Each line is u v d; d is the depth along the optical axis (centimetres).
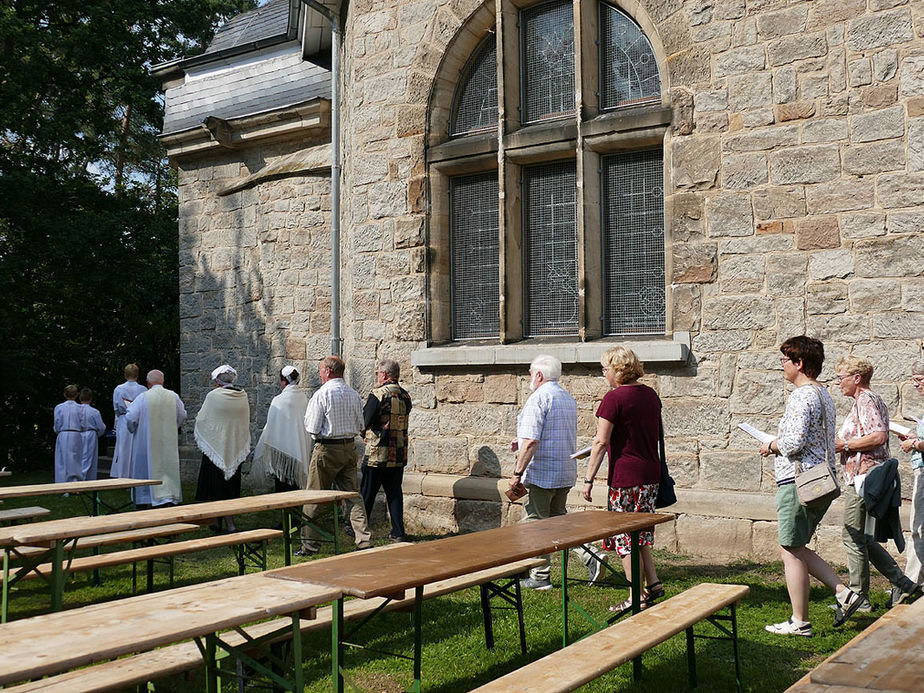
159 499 1044
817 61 752
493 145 924
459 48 956
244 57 1396
